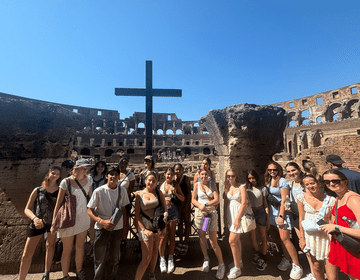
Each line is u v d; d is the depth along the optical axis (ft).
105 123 183.42
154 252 9.66
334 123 90.68
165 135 171.53
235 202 10.64
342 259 7.14
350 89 123.13
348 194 7.32
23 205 11.40
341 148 36.14
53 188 9.83
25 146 11.37
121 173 12.44
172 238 10.94
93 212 8.89
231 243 10.23
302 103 151.53
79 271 9.70
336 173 7.44
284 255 10.98
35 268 10.82
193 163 71.51
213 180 10.94
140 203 9.53
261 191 11.21
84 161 9.64
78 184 9.74
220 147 14.79
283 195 10.23
